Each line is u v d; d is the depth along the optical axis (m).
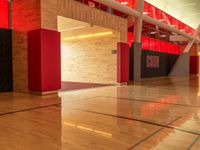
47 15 7.33
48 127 3.61
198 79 15.93
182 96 7.17
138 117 4.31
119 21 10.86
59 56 7.84
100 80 11.91
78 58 12.93
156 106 5.45
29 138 3.07
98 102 6.01
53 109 5.05
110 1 9.62
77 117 4.29
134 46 12.76
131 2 12.52
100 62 11.87
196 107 5.33
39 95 7.28
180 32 17.83
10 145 2.81
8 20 8.38
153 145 2.82
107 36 11.48
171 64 20.91
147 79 15.69
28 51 7.63
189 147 2.75
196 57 23.89
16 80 8.27
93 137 3.12
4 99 6.47
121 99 6.54
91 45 12.23
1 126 3.66
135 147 2.75
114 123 3.87
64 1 7.93
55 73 7.71
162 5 16.06
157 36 18.44
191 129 3.52
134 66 12.91
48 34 7.39
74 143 2.89
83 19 8.74
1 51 8.04
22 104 5.67
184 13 18.58
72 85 10.77
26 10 7.59
